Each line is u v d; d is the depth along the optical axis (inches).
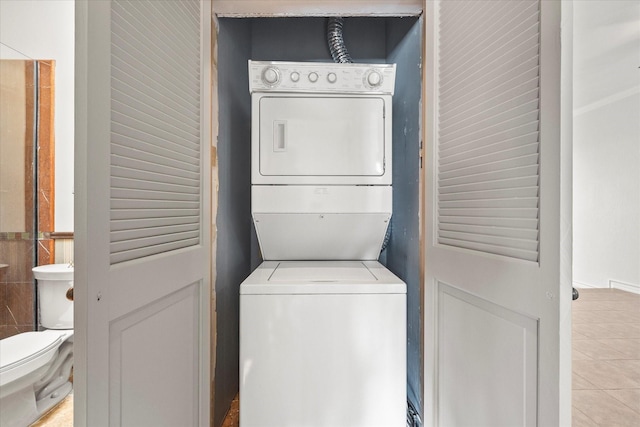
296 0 80.7
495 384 54.1
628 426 86.0
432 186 74.0
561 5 40.9
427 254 75.4
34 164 133.0
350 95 86.8
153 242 52.1
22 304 131.5
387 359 72.0
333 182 87.0
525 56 47.5
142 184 48.8
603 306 157.3
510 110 50.7
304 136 86.6
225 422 88.5
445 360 69.6
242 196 107.2
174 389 59.5
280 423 70.6
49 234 135.8
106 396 39.3
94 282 37.0
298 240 97.0
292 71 84.3
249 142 114.3
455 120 66.7
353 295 71.9
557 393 41.5
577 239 193.3
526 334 47.5
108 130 39.4
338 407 71.2
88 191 36.0
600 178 179.0
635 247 165.5
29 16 135.6
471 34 61.0
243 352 70.6
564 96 41.2
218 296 83.4
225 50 89.0
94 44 36.7
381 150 87.4
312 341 71.2
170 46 57.5
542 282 43.9
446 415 68.9
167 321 57.0
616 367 112.6
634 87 161.2
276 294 71.2
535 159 45.8
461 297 64.1
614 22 114.0
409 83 91.2
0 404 84.8
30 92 132.0
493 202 55.0
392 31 109.3
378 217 89.3
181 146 62.3
